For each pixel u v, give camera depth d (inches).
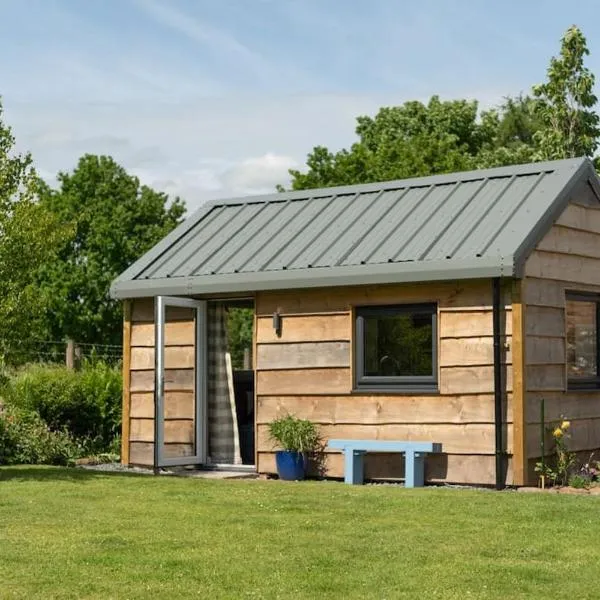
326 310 640.4
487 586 332.2
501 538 404.2
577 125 1029.2
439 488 569.3
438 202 656.4
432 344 606.5
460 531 418.3
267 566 355.6
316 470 640.4
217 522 435.8
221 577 340.8
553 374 611.8
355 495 518.6
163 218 2091.5
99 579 337.7
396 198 681.6
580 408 638.5
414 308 613.0
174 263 700.7
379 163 1708.9
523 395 579.5
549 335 609.3
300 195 733.3
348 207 695.7
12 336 585.9
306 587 329.4
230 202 761.6
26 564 357.1
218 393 703.1
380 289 621.0
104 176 2078.0
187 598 317.4
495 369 581.6
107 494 517.7
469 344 593.0
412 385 612.7
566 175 633.0
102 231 1977.1
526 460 580.1
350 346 630.5
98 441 794.2
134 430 709.3
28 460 710.5
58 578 338.6
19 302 578.9
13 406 756.6
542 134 1039.0
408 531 418.0
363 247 635.5
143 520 440.1
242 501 495.5
